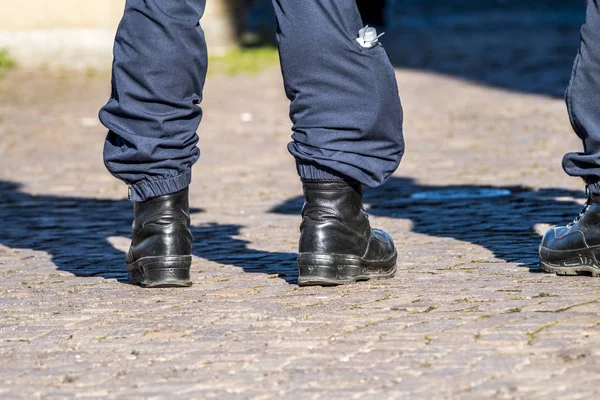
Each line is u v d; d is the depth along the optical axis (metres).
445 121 25.84
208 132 25.30
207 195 17.44
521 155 20.62
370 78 9.30
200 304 9.29
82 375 7.33
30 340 8.30
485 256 11.39
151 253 9.95
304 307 9.03
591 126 9.61
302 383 6.98
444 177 18.56
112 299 9.65
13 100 31.25
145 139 9.53
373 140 9.48
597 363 7.14
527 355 7.39
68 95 32.34
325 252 9.78
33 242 13.60
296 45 9.34
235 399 6.72
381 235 10.15
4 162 21.53
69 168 20.77
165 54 9.41
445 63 38.31
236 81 35.00
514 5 65.31
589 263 9.91
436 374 7.07
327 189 9.73
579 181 17.44
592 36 9.48
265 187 18.22
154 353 7.79
